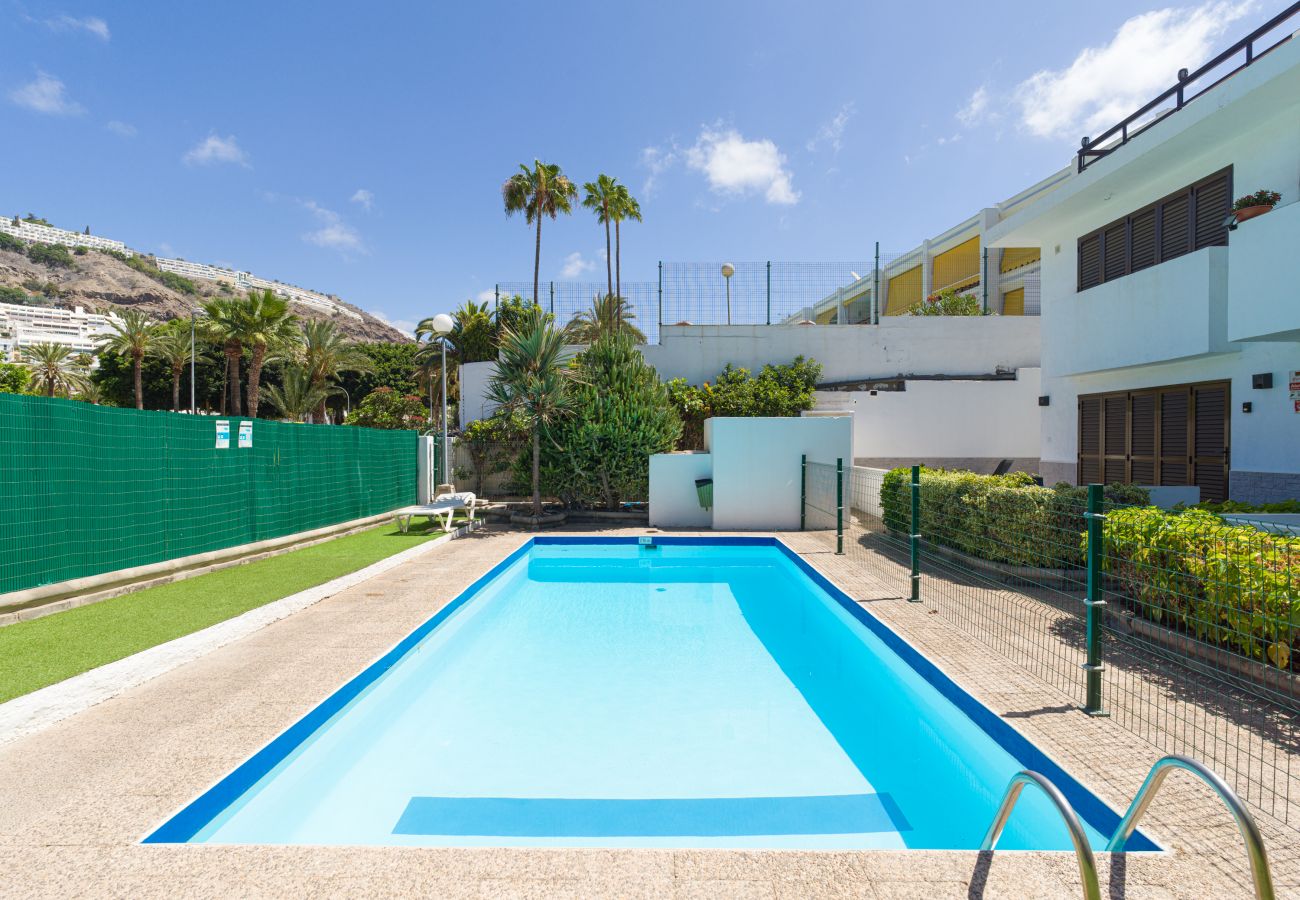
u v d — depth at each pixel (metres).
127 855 2.59
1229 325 7.70
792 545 10.48
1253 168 8.50
